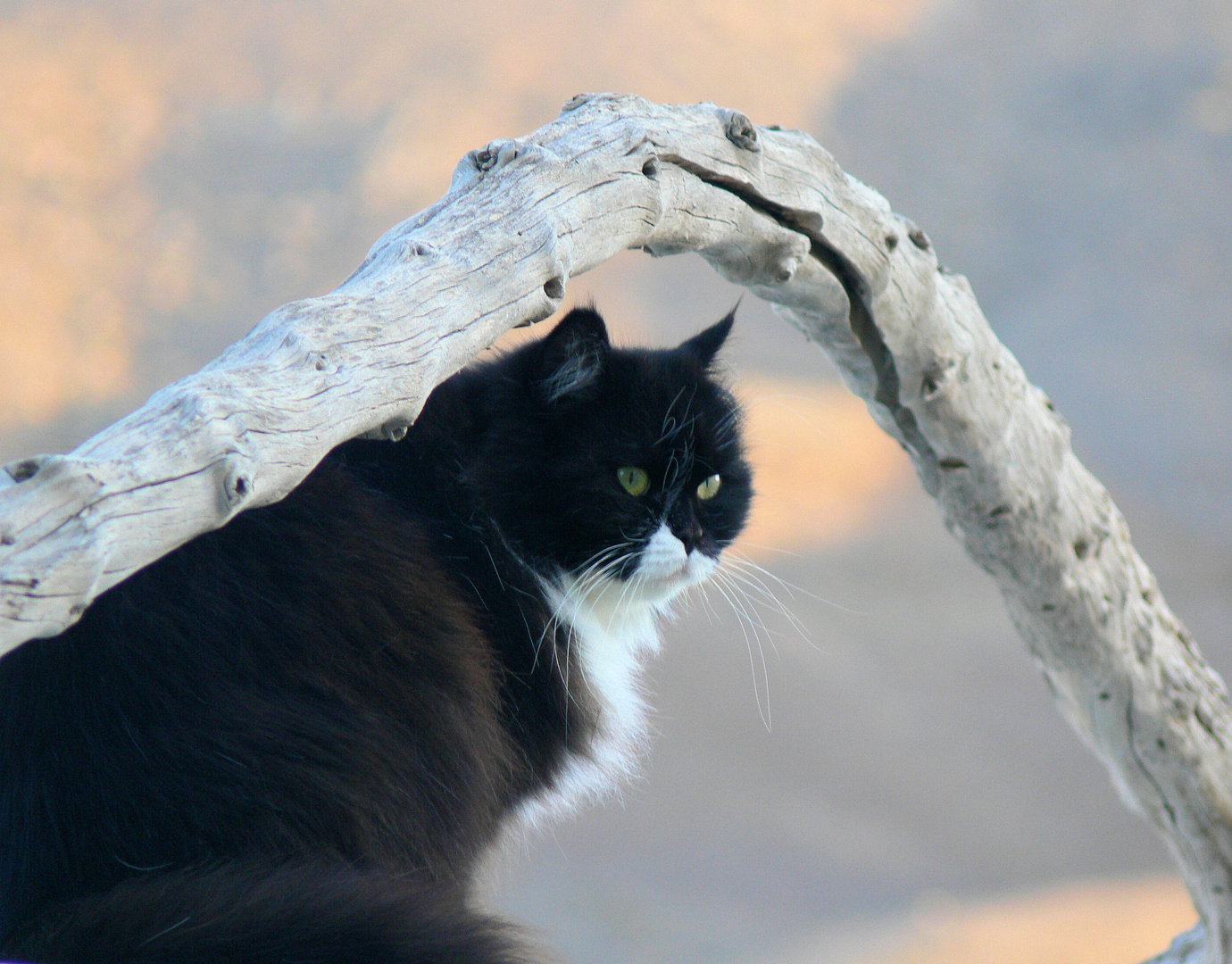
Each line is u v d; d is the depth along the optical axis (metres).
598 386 3.40
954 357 3.50
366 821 2.32
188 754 2.21
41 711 2.24
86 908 1.98
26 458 1.39
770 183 2.93
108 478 1.41
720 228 2.86
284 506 2.59
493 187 2.30
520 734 3.11
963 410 3.57
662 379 3.52
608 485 3.38
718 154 2.79
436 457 3.21
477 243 2.16
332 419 1.75
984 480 3.71
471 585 3.09
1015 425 3.70
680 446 3.50
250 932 1.93
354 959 1.95
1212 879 4.14
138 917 1.94
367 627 2.53
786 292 3.22
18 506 1.34
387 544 2.72
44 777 2.21
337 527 2.63
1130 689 4.03
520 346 3.64
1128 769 4.18
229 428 1.56
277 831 2.21
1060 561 3.87
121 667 2.26
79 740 2.22
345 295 1.92
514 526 3.30
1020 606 4.02
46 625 1.35
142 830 2.16
